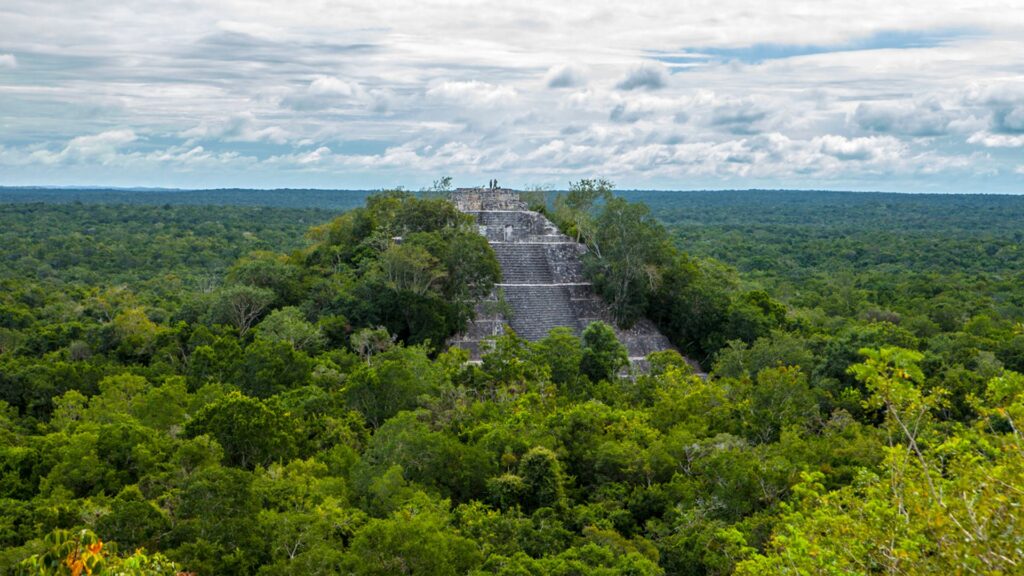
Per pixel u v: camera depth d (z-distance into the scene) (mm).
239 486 36031
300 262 97375
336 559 32750
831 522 23953
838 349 64188
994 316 109188
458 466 44844
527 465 43656
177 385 56156
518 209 106125
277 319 72250
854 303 128250
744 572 24953
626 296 81250
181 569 31859
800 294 138500
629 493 44594
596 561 34812
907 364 22344
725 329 78500
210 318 80000
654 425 51938
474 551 34906
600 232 84125
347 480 44156
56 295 122312
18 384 65250
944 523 19047
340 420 51938
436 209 88750
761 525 37062
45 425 56906
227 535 34438
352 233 96000
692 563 36969
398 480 40875
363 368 59469
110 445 44312
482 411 53844
